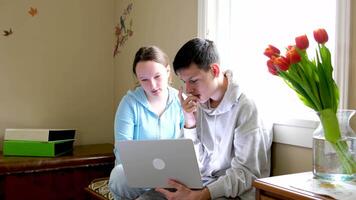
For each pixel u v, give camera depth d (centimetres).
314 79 108
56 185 218
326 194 96
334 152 110
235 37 193
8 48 245
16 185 206
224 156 148
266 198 110
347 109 125
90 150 247
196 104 155
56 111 263
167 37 227
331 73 109
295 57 105
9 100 247
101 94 280
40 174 213
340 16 131
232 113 144
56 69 262
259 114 144
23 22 249
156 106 186
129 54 264
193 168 126
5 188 204
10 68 246
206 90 140
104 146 265
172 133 188
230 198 137
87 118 275
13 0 245
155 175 135
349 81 130
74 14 266
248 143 137
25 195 209
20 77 249
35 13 252
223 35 196
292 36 164
